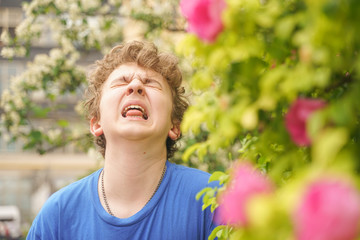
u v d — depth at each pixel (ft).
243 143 3.48
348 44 2.13
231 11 2.22
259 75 2.47
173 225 5.00
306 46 2.08
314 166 1.87
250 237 1.87
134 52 5.36
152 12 12.00
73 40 12.42
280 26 2.22
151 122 5.00
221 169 9.57
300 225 1.63
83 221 5.12
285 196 1.79
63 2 12.03
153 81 5.21
